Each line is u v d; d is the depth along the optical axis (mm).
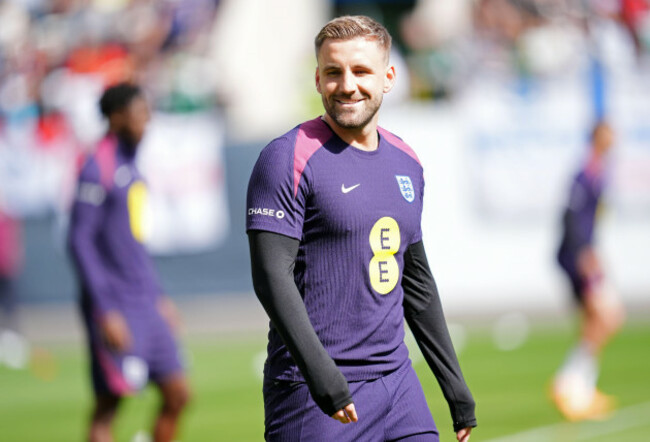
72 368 41312
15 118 58438
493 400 31453
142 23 62812
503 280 55094
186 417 29938
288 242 12266
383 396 12688
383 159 12977
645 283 54594
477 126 55469
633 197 54594
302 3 67938
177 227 54438
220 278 54469
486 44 56906
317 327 12539
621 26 55875
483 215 55344
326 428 12406
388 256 12766
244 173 54031
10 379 39125
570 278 30844
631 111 55219
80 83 60031
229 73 65125
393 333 12914
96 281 21344
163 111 58969
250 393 33688
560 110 55281
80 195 21453
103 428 21797
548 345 42125
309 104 65750
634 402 31047
